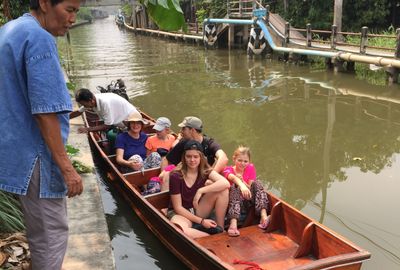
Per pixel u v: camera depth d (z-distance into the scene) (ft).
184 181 13.55
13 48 6.52
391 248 13.84
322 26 58.39
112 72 49.67
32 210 7.16
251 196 13.93
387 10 55.06
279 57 54.60
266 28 55.36
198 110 31.63
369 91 35.45
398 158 21.59
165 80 43.83
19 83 6.67
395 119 27.94
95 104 19.67
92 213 13.21
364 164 20.97
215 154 15.01
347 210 16.42
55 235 7.38
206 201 13.58
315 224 11.92
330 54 43.68
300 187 18.63
